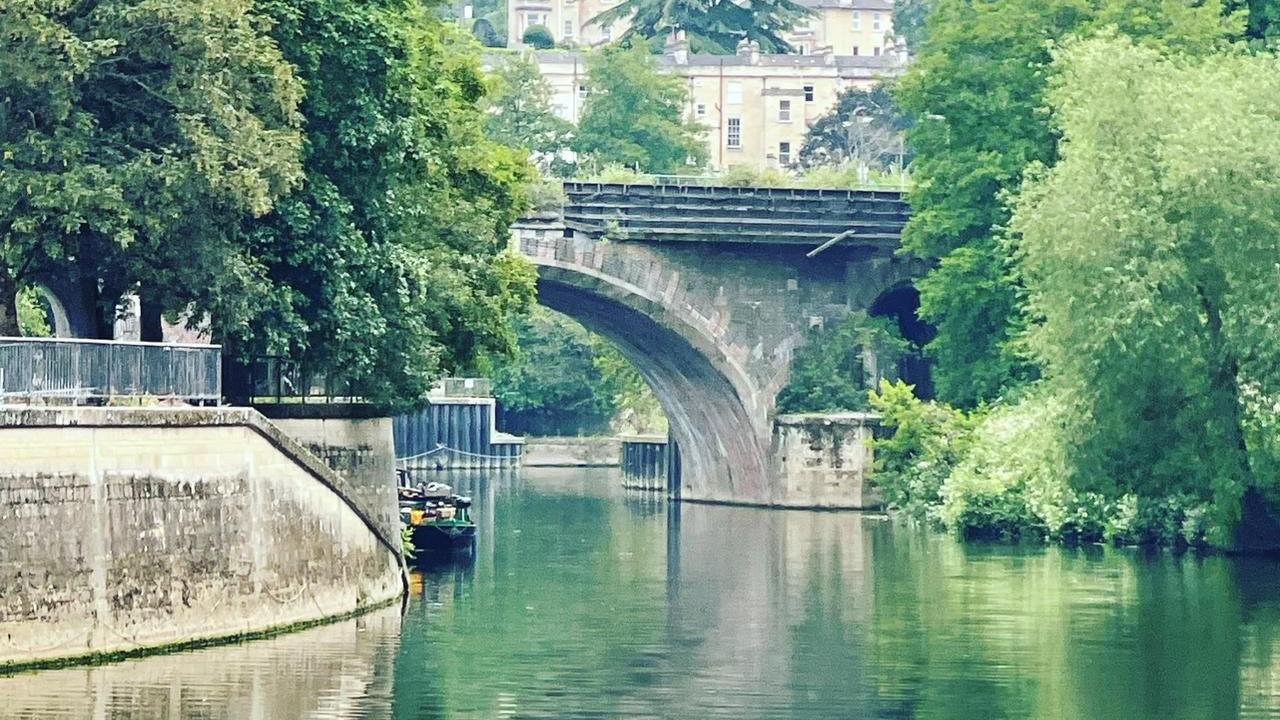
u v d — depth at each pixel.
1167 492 89.81
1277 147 86.44
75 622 54.12
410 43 73.31
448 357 82.31
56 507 53.34
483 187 87.81
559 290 124.62
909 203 121.94
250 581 61.16
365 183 69.12
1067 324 87.75
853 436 123.25
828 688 56.09
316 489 65.12
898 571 84.94
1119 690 56.19
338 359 68.12
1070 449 89.12
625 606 72.25
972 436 114.38
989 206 117.69
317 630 63.62
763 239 123.44
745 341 124.62
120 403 57.88
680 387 132.00
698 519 117.12
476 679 56.00
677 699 54.12
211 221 61.72
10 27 57.34
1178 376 87.00
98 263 62.62
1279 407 88.31
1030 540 100.19
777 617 69.56
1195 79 90.12
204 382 61.00
